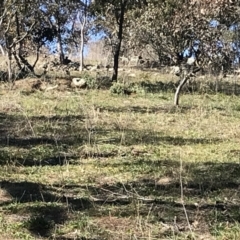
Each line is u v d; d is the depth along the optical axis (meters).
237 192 6.12
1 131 9.65
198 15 13.28
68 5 23.45
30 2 19.44
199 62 13.49
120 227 4.96
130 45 17.06
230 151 8.48
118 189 6.23
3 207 5.48
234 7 13.66
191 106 14.05
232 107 14.24
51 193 6.00
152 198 5.84
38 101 13.98
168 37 13.70
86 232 4.82
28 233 4.82
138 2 19.36
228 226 4.99
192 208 5.52
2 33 19.86
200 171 7.11
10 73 18.41
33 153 8.02
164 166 7.37
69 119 11.25
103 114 12.00
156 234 4.77
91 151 8.09
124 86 16.72
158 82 20.20
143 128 10.40
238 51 14.38
